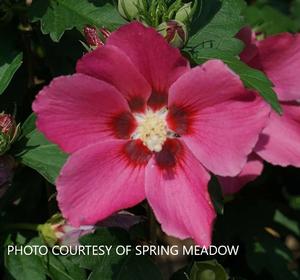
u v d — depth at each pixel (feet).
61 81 1.62
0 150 1.81
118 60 1.64
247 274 2.24
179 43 1.71
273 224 2.26
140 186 1.69
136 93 1.69
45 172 1.81
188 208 1.67
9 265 1.90
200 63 1.75
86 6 1.88
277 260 2.18
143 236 1.89
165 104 1.72
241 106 1.66
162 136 1.71
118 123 1.70
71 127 1.66
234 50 1.84
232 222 2.21
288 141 1.88
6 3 1.95
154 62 1.66
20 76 2.03
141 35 1.63
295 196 2.46
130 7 1.74
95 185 1.67
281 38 1.87
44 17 1.87
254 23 2.41
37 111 1.63
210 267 1.83
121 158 1.70
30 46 2.04
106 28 1.85
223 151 1.67
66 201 1.64
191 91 1.66
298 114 1.89
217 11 1.87
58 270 1.90
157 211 1.66
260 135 1.87
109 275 1.84
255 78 1.71
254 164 1.90
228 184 1.90
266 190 2.36
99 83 1.64
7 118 1.82
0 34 1.95
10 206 2.06
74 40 1.99
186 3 1.81
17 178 2.04
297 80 1.90
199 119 1.69
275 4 2.66
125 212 1.83
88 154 1.66
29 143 1.85
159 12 1.73
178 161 1.71
